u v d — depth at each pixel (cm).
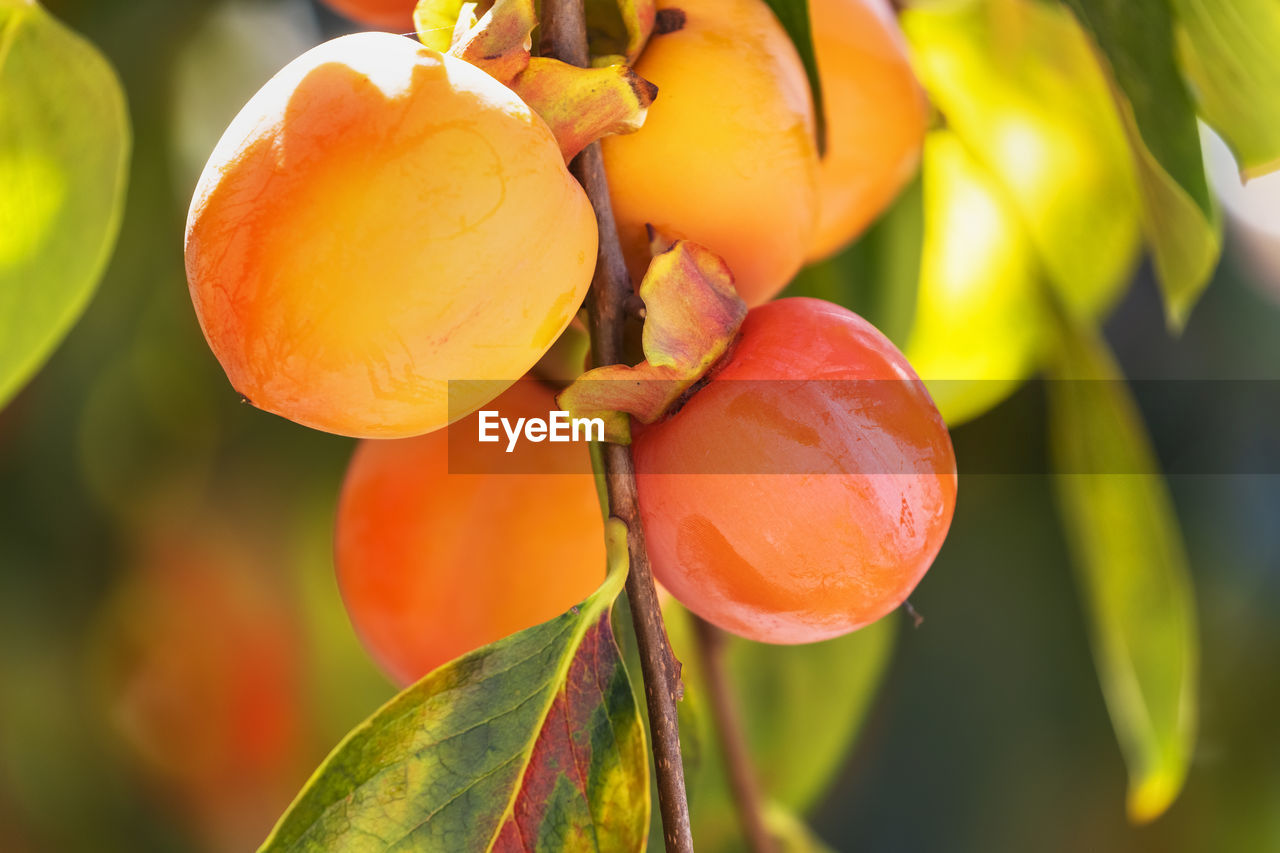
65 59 65
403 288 52
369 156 52
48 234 66
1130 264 81
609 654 55
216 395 92
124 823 101
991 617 107
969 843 113
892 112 65
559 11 56
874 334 57
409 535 59
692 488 55
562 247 53
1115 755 110
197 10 88
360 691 105
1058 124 78
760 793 72
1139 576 73
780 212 58
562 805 54
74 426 91
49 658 97
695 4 58
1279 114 63
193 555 96
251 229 52
